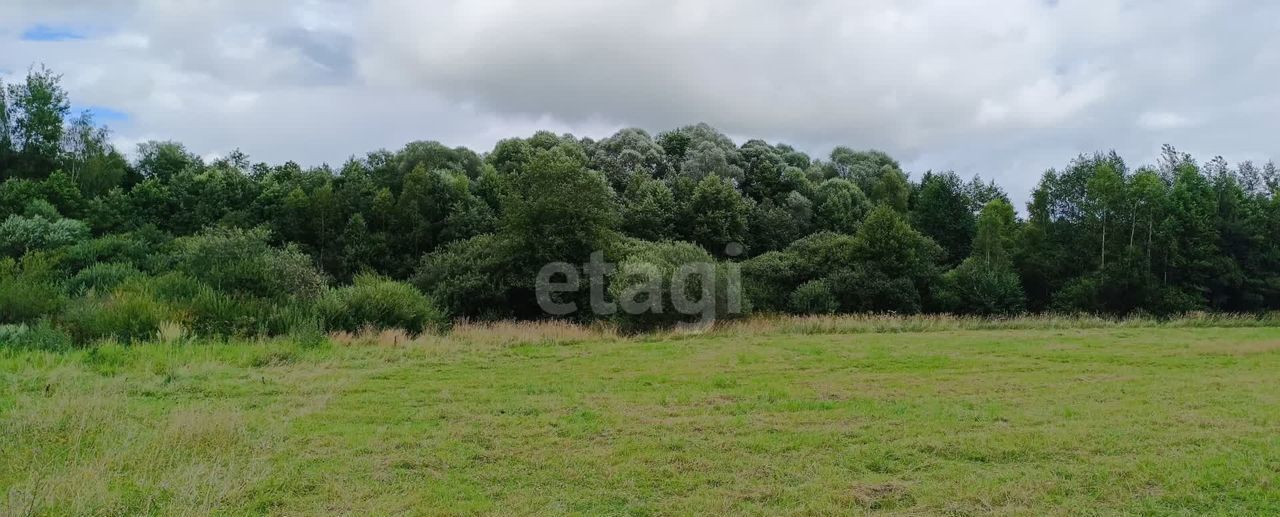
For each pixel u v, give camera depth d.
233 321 18.56
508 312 28.53
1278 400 11.18
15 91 50.00
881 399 11.39
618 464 7.84
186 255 26.55
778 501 6.79
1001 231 38.44
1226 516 6.39
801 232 44.75
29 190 39.09
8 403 9.79
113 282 25.28
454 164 49.41
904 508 6.61
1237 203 37.66
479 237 33.16
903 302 32.31
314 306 20.53
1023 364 15.66
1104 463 7.81
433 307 23.88
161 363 13.67
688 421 9.74
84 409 9.12
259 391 11.65
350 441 8.61
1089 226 37.28
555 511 6.49
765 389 12.31
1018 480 7.27
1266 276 35.19
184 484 6.69
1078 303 34.06
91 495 6.28
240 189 44.50
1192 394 11.71
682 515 6.43
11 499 6.16
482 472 7.57
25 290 19.67
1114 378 13.59
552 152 32.31
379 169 49.41
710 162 50.34
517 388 12.50
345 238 39.28
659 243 30.94
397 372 14.08
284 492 6.82
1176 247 34.19
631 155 51.38
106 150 51.22
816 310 30.75
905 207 50.81
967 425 9.51
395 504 6.58
